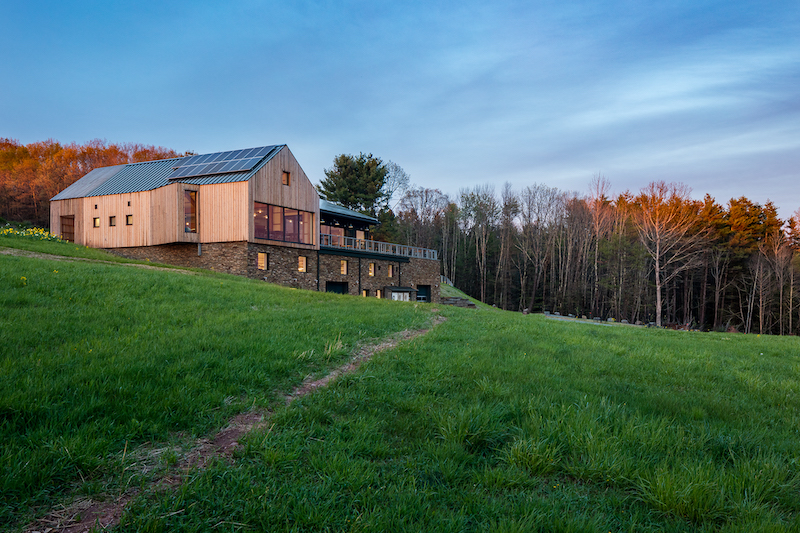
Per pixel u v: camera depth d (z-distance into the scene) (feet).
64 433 11.02
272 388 17.95
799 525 8.77
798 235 185.68
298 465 11.02
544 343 33.17
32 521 8.29
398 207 238.27
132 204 90.12
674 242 141.90
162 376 16.39
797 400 20.20
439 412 15.08
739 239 176.55
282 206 89.25
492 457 12.29
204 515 8.67
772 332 168.76
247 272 79.77
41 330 21.42
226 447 12.25
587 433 13.05
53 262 44.24
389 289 120.78
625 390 20.11
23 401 12.07
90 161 203.31
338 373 21.67
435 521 8.60
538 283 218.38
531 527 8.49
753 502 9.74
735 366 29.19
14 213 167.84
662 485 10.00
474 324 44.75
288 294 51.96
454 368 22.72
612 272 171.01
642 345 36.42
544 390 18.47
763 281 159.22
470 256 226.38
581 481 11.18
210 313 32.83
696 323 187.62
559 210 212.02
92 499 9.20
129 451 11.30
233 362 19.53
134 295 35.73
